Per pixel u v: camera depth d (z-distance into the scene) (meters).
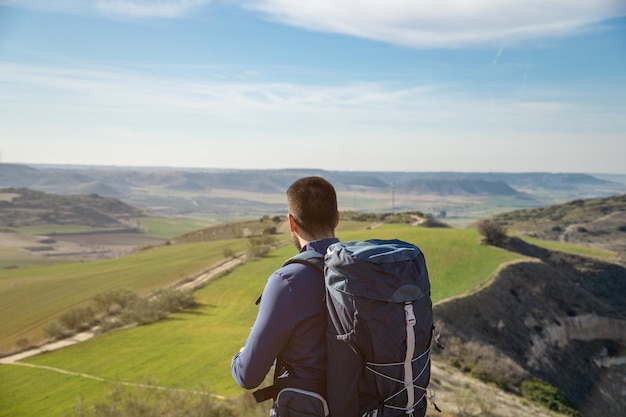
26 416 31.72
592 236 194.25
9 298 79.75
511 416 23.59
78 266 110.00
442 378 32.28
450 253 82.69
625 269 94.69
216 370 39.88
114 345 52.25
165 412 18.95
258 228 153.00
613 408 58.91
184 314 65.44
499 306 65.75
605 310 73.44
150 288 81.31
